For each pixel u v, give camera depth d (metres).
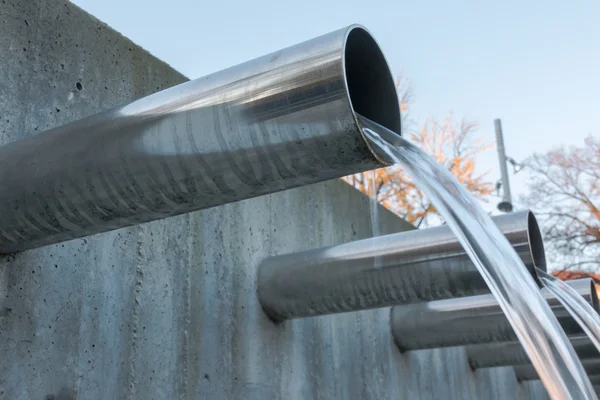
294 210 4.32
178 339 3.17
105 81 3.16
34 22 2.87
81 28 3.09
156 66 3.49
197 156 1.95
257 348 3.63
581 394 1.99
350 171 1.89
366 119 1.99
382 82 2.00
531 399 7.45
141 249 3.09
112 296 2.89
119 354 2.86
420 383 5.17
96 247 2.87
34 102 2.78
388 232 5.59
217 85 1.95
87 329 2.75
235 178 1.96
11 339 2.47
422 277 3.25
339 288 3.44
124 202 2.09
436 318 4.62
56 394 2.58
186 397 3.14
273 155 1.88
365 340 4.62
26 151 2.22
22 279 2.55
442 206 2.04
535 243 3.02
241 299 3.61
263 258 3.87
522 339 2.02
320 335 4.18
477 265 2.07
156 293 3.11
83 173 2.08
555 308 3.71
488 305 4.36
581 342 4.77
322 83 1.77
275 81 1.84
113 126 2.08
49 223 2.20
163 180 2.01
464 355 6.01
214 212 3.58
